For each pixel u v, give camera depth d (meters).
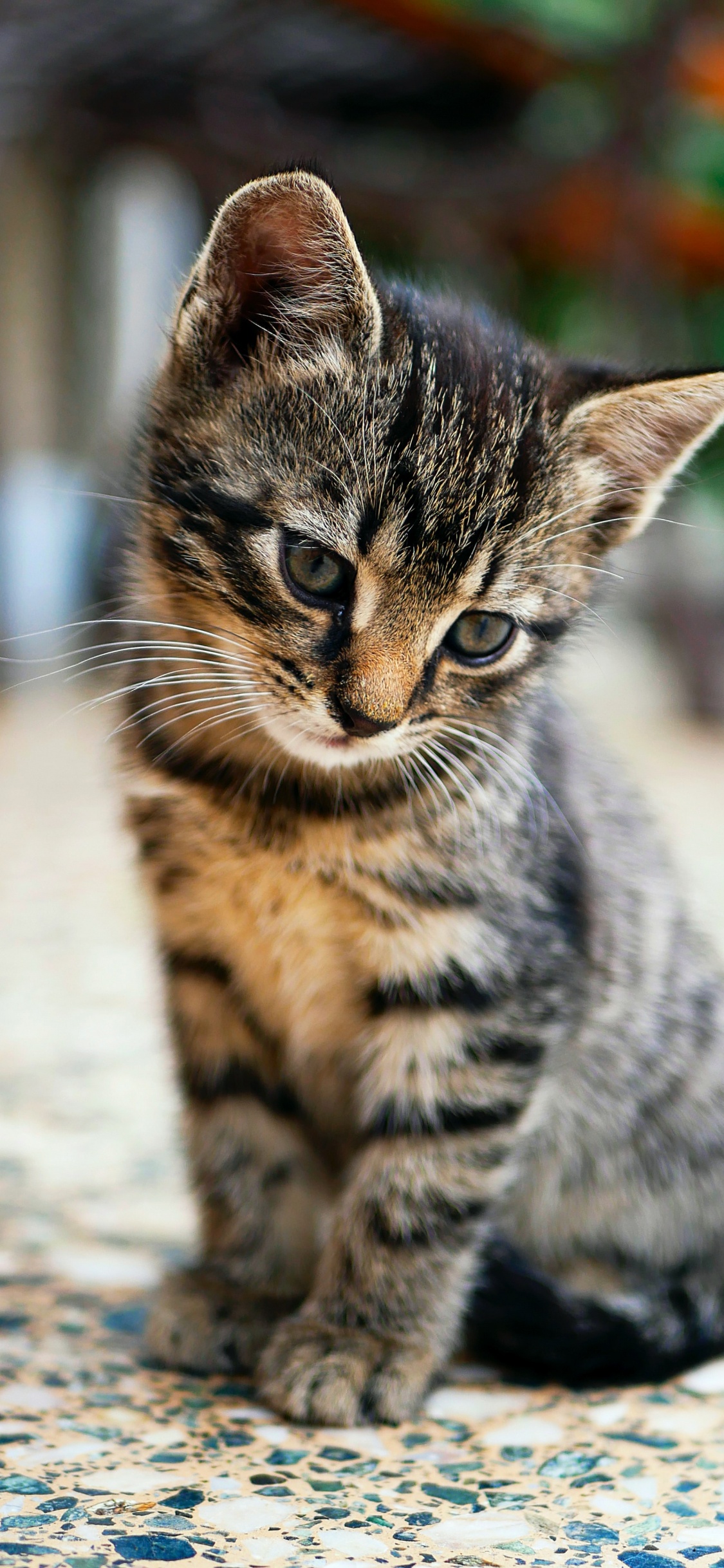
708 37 0.97
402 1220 0.36
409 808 0.36
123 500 0.40
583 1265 0.41
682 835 0.89
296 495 0.36
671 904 0.42
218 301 0.37
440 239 1.14
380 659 0.36
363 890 0.36
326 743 0.36
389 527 0.36
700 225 1.14
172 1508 0.30
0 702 1.27
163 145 1.06
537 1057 0.37
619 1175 0.41
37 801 0.95
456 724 0.38
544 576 0.38
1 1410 0.33
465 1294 0.37
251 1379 0.36
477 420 0.37
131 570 0.39
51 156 1.14
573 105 1.05
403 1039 0.37
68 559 1.28
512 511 0.37
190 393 0.38
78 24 0.92
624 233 1.12
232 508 0.37
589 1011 0.39
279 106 1.06
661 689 1.60
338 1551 0.29
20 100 1.00
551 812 0.39
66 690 1.32
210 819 0.37
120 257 1.38
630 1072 0.40
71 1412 0.34
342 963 0.38
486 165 1.07
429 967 0.36
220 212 0.36
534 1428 0.34
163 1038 0.40
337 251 0.36
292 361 0.37
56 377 1.36
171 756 0.37
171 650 0.38
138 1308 0.38
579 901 0.39
